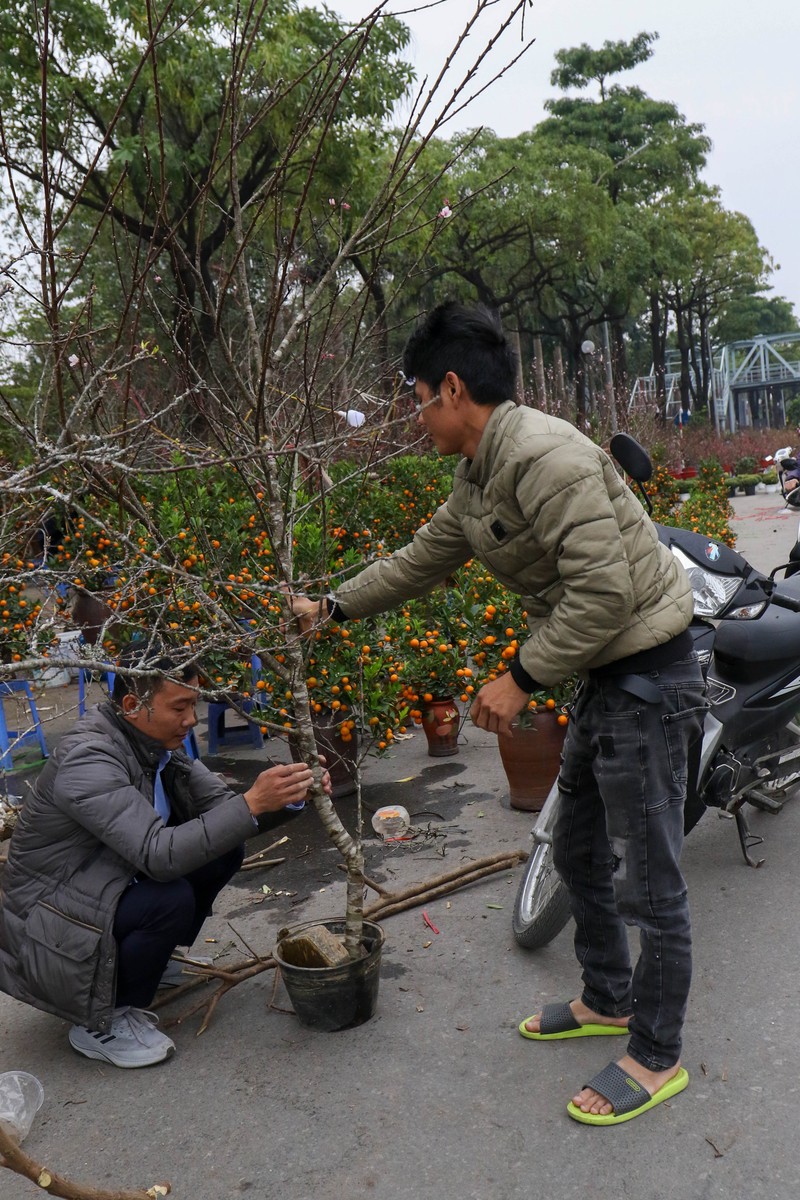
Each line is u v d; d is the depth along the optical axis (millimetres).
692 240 46344
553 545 2178
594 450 2213
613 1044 2701
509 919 3492
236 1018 3006
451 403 2314
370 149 14391
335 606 2895
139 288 2574
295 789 2719
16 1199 2289
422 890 3686
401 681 4613
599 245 29234
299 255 3064
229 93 2518
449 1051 2727
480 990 3035
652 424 22297
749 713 3516
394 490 9555
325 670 4512
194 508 5582
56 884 2768
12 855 2826
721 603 3523
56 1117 2578
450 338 2295
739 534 16125
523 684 2225
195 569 5168
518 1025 2824
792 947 3127
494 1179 2219
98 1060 2832
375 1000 2920
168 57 13000
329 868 4113
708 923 3350
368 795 4953
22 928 2779
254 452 2350
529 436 2195
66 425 2236
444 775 5176
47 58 2260
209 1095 2623
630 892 2359
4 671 1719
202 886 3062
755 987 2916
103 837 2676
